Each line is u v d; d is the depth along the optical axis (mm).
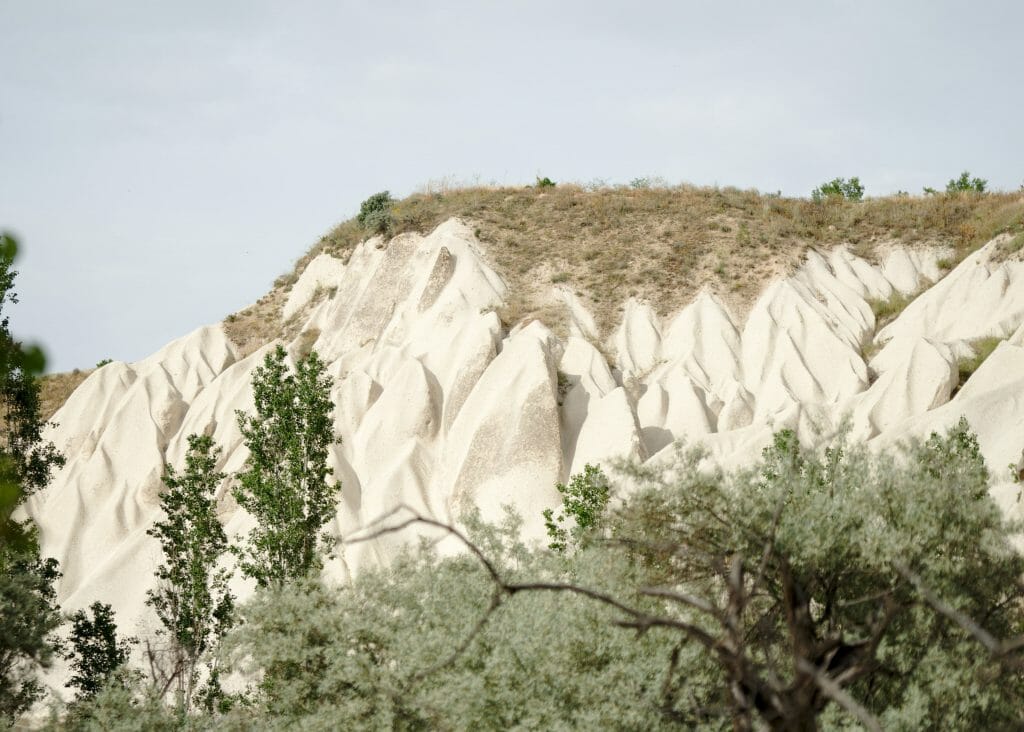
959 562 13945
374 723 14305
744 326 50062
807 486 14359
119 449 50750
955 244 54781
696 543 13945
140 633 39594
